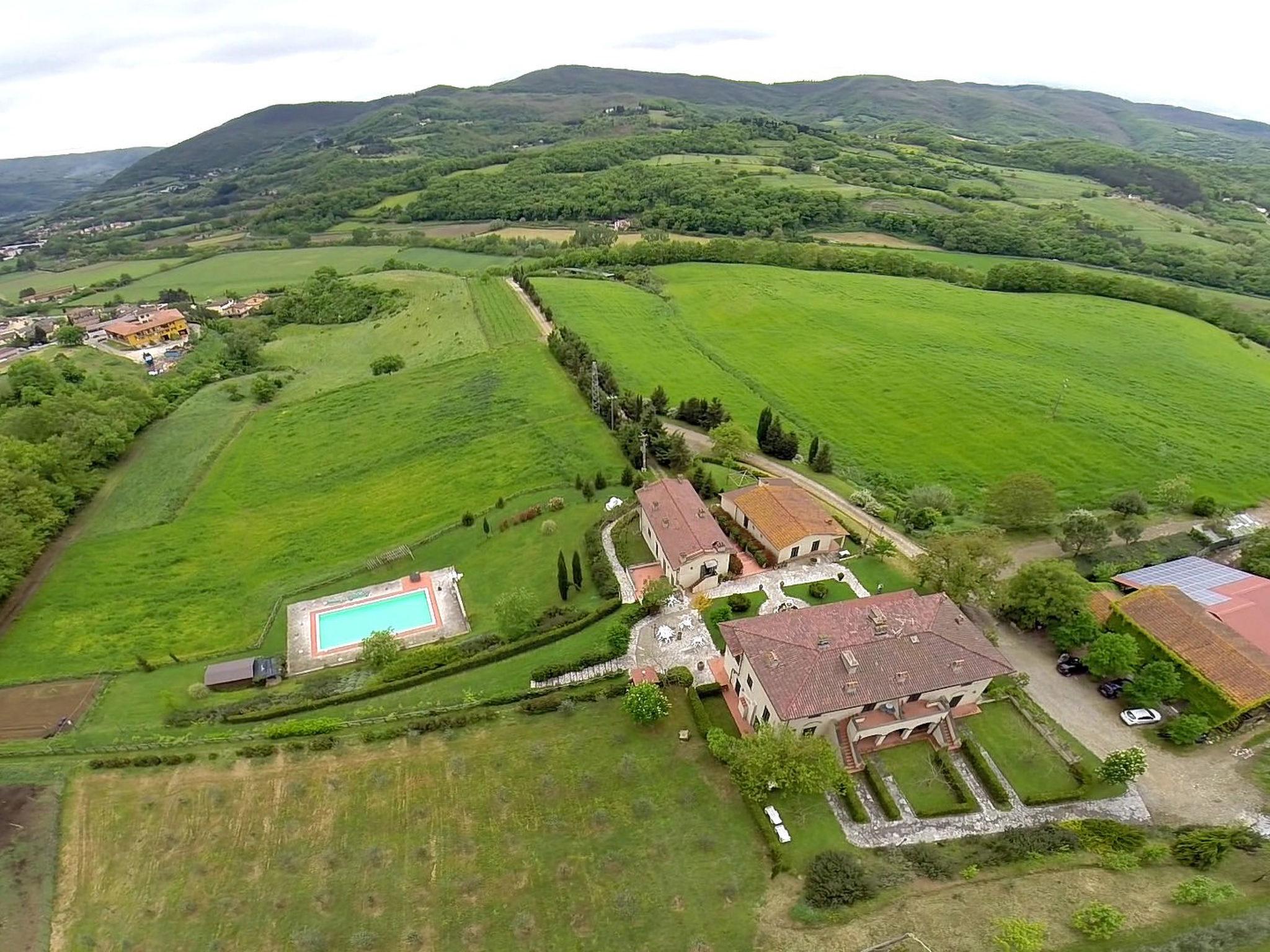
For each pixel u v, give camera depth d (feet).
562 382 410.93
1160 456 343.26
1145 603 209.87
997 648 210.79
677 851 152.87
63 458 342.85
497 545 278.87
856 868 145.69
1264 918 129.70
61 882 153.48
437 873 151.12
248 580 285.64
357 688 210.18
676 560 227.40
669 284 604.08
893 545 258.98
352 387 457.27
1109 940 128.98
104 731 198.80
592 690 192.65
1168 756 177.37
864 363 449.06
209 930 143.74
